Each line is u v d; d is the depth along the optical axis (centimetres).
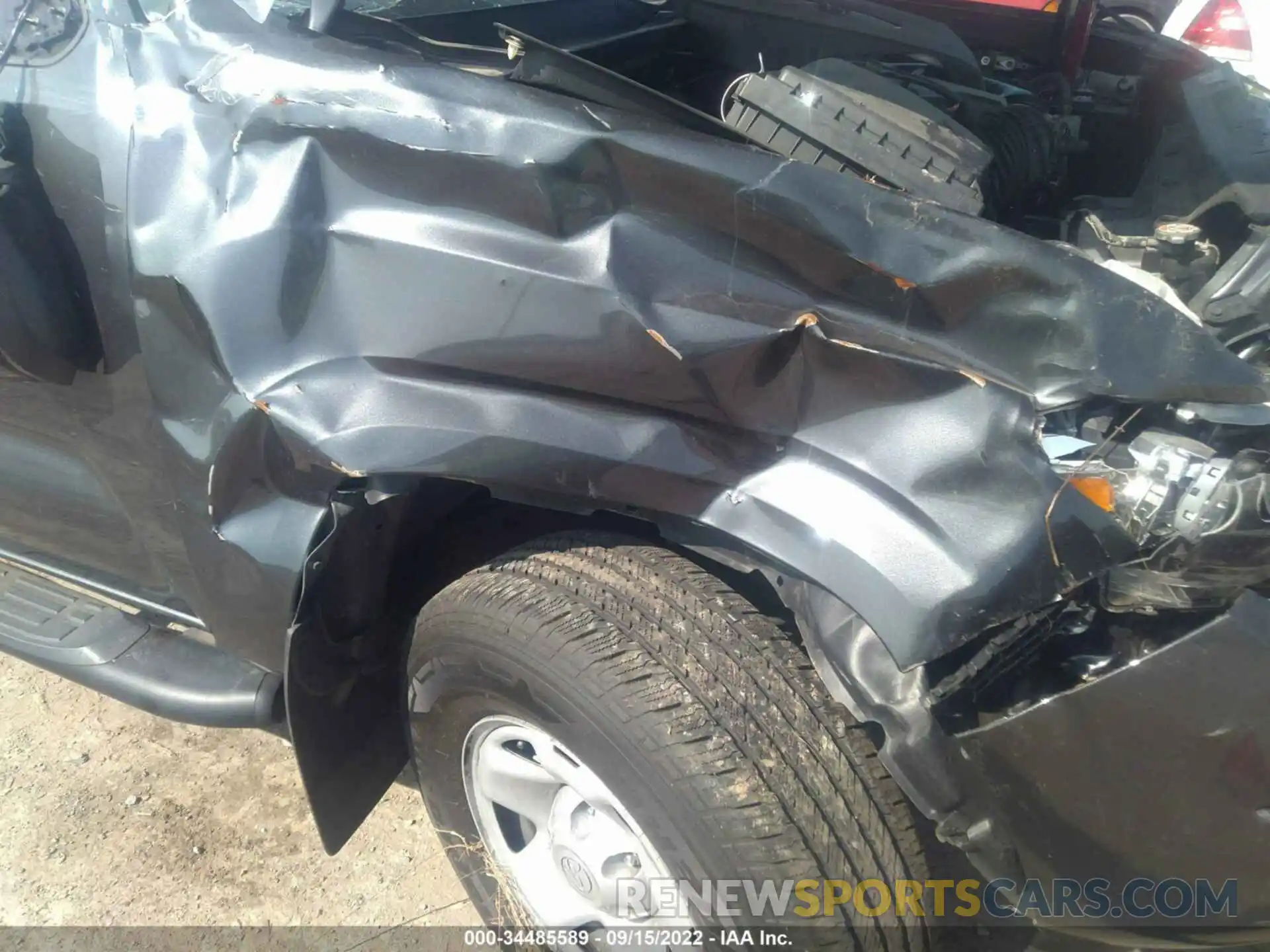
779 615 172
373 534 180
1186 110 258
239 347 167
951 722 140
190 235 173
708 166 155
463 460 155
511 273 160
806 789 151
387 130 167
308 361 166
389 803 250
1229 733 129
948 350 148
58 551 246
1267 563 128
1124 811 137
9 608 238
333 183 170
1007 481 136
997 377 143
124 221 182
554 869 190
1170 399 139
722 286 154
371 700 203
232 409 172
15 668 288
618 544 172
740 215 155
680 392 153
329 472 168
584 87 179
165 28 186
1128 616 137
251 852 237
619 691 154
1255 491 129
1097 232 213
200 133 177
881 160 186
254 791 252
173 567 217
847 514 143
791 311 151
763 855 149
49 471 229
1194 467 132
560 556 172
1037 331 146
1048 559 132
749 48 283
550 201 160
